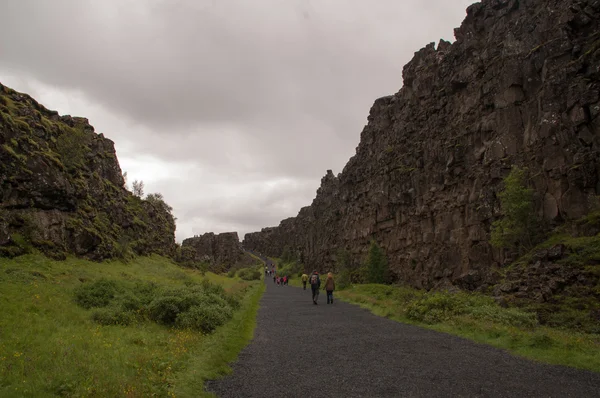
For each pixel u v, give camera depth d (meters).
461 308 19.27
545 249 21.91
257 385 9.47
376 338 15.49
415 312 20.17
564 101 26.19
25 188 31.80
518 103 30.88
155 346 12.70
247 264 148.38
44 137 38.12
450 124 40.62
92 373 8.92
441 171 40.09
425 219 42.88
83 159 47.12
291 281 86.19
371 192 60.94
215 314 16.77
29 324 13.59
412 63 53.91
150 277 40.28
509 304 19.52
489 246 31.70
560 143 25.92
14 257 27.06
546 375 10.09
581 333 15.05
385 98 67.12
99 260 38.66
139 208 67.62
